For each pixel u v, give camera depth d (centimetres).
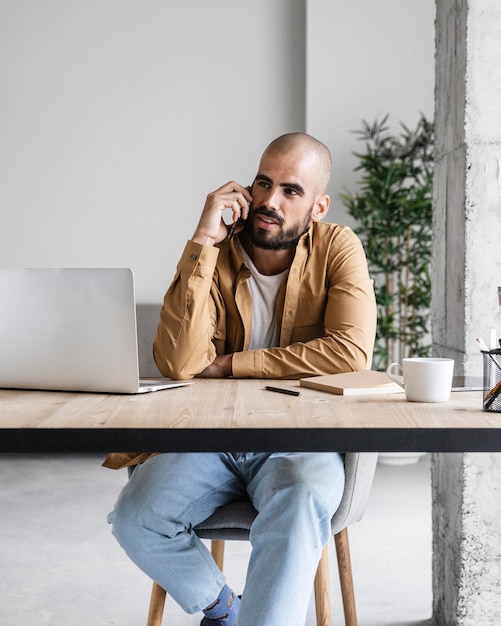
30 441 134
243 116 496
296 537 163
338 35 496
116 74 495
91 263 500
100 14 493
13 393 177
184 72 495
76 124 496
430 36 498
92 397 170
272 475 172
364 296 213
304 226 217
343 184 503
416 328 508
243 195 214
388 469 466
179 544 183
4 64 494
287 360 202
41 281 172
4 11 493
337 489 175
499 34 230
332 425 136
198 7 493
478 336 233
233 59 495
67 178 498
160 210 499
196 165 497
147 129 496
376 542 337
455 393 175
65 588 285
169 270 500
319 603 200
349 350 203
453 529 238
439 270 261
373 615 262
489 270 232
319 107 497
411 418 143
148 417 144
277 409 153
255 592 161
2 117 496
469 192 232
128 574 300
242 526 183
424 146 487
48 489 420
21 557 318
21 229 499
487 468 229
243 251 224
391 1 496
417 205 477
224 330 226
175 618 260
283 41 496
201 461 186
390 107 500
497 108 231
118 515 183
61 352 174
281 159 212
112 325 169
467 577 230
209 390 180
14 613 262
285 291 220
